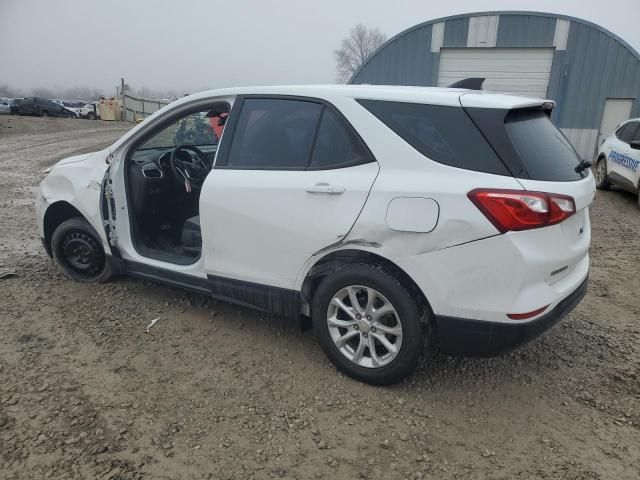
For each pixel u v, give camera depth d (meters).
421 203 2.60
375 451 2.51
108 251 4.04
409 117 2.78
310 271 3.03
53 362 3.19
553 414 2.84
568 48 13.49
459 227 2.52
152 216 4.21
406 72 15.05
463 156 2.61
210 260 3.40
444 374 3.19
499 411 2.85
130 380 3.02
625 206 9.02
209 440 2.55
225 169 3.30
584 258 3.18
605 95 13.46
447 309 2.64
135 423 2.64
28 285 4.34
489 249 2.50
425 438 2.62
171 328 3.67
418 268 2.65
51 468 2.32
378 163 2.78
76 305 3.98
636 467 2.45
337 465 2.41
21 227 6.34
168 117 3.71
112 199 3.91
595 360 3.41
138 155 4.30
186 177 4.15
